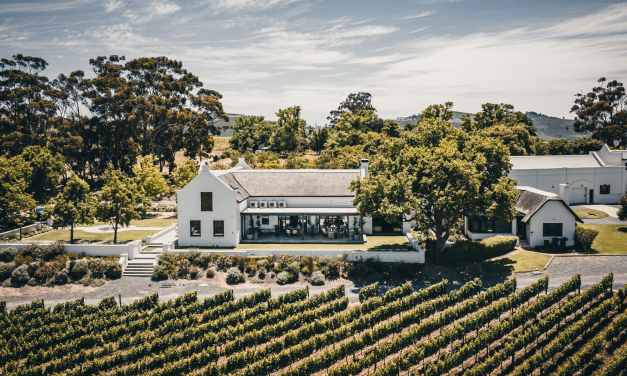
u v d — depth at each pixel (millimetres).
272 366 25156
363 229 51938
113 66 96188
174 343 27688
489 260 43812
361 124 134500
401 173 41562
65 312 31500
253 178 54500
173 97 97625
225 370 25016
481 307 32219
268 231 51656
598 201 69000
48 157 66250
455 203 38219
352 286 39062
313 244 47375
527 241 48312
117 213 45438
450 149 39625
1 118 92188
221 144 168375
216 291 37875
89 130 87375
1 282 38531
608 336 27031
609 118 112000
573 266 41188
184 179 69750
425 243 46031
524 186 61281
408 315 29516
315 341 26766
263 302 33969
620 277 37844
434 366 24469
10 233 49281
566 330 26656
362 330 29656
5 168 53438
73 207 44938
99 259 41531
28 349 26797
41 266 39625
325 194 52125
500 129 88062
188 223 47000
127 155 93188
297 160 91750
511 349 25656
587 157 71375
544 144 104312
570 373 23562
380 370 24031
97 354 26500
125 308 31453
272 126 133125
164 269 40812
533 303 30359
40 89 93750
